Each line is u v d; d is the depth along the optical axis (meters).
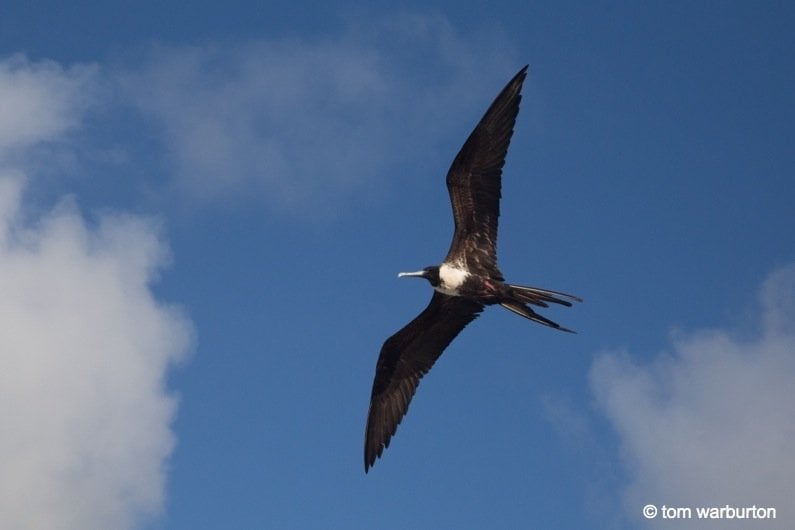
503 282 18.62
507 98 18.42
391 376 21.02
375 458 20.78
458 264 18.91
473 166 18.53
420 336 20.62
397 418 20.84
